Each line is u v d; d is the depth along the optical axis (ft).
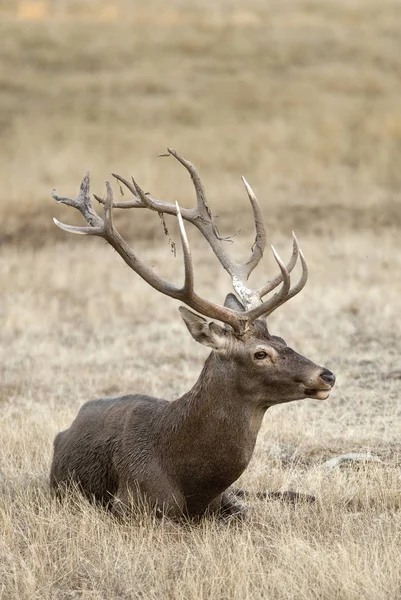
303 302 163.22
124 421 78.74
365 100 346.95
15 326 154.40
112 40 432.25
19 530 74.64
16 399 118.83
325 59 398.62
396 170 280.51
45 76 382.83
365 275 182.29
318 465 91.71
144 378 125.70
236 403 72.84
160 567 68.03
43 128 323.37
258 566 67.05
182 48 421.18
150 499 74.90
